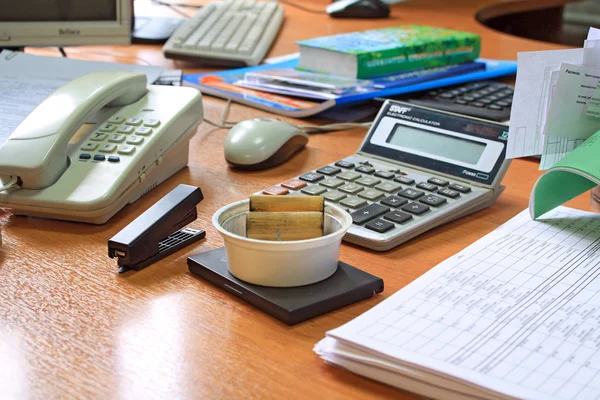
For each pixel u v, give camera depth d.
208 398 0.41
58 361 0.45
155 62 1.35
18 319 0.49
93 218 0.65
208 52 1.31
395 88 1.05
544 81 0.63
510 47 1.47
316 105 0.99
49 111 0.69
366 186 0.69
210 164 0.82
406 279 0.56
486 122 0.73
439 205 0.65
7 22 1.20
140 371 0.44
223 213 0.53
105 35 1.23
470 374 0.40
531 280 0.53
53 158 0.65
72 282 0.55
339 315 0.50
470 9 1.90
